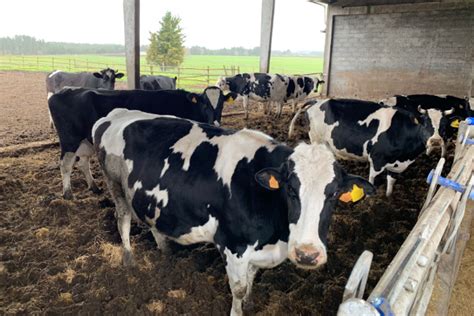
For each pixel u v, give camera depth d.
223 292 3.56
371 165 5.92
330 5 19.45
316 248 2.33
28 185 5.81
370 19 18.41
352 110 6.14
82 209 5.09
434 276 2.75
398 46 17.83
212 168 3.06
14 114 12.50
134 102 6.00
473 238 4.33
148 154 3.45
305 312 3.30
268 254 2.93
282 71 43.53
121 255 4.02
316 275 3.81
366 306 1.20
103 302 3.38
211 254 4.16
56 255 4.04
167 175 3.26
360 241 4.40
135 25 8.59
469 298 3.37
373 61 18.75
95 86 12.10
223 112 13.67
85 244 4.30
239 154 3.00
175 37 55.53
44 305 3.30
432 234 1.99
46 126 10.71
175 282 3.67
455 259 3.24
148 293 3.48
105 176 3.95
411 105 9.97
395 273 1.55
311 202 2.39
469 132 4.21
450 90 16.88
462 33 16.05
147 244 4.34
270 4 14.12
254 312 3.37
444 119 5.37
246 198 2.83
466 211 4.12
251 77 12.48
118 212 3.92
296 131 10.31
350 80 19.70
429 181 2.71
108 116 4.15
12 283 3.57
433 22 16.67
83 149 5.58
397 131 5.55
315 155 2.51
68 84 12.08
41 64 37.72
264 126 11.04
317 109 6.66
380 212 5.12
